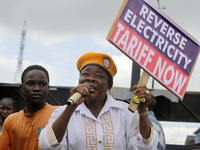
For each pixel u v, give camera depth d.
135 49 1.92
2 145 2.75
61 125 1.80
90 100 2.08
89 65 2.11
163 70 1.98
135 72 5.26
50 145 1.81
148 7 1.99
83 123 2.01
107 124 2.01
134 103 1.80
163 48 2.00
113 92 5.37
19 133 2.71
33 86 2.80
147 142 1.88
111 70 2.18
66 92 6.55
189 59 2.07
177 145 5.66
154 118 3.43
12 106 3.88
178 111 6.54
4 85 6.52
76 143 1.94
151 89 5.57
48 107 2.87
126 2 1.93
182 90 2.02
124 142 2.01
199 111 6.37
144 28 1.96
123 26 1.91
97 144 1.93
